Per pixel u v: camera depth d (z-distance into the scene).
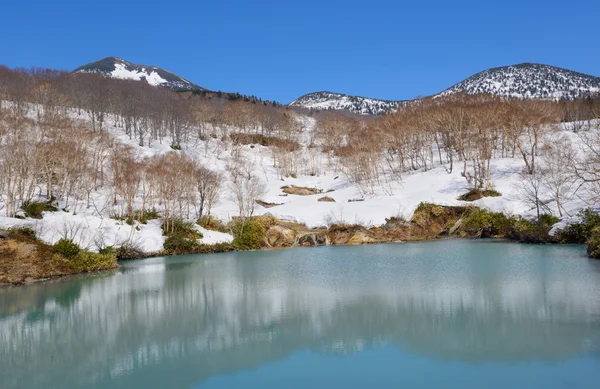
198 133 120.75
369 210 63.38
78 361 16.33
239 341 17.97
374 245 55.16
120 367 15.62
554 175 59.59
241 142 116.69
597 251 34.84
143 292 28.80
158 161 70.25
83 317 22.61
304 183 92.75
